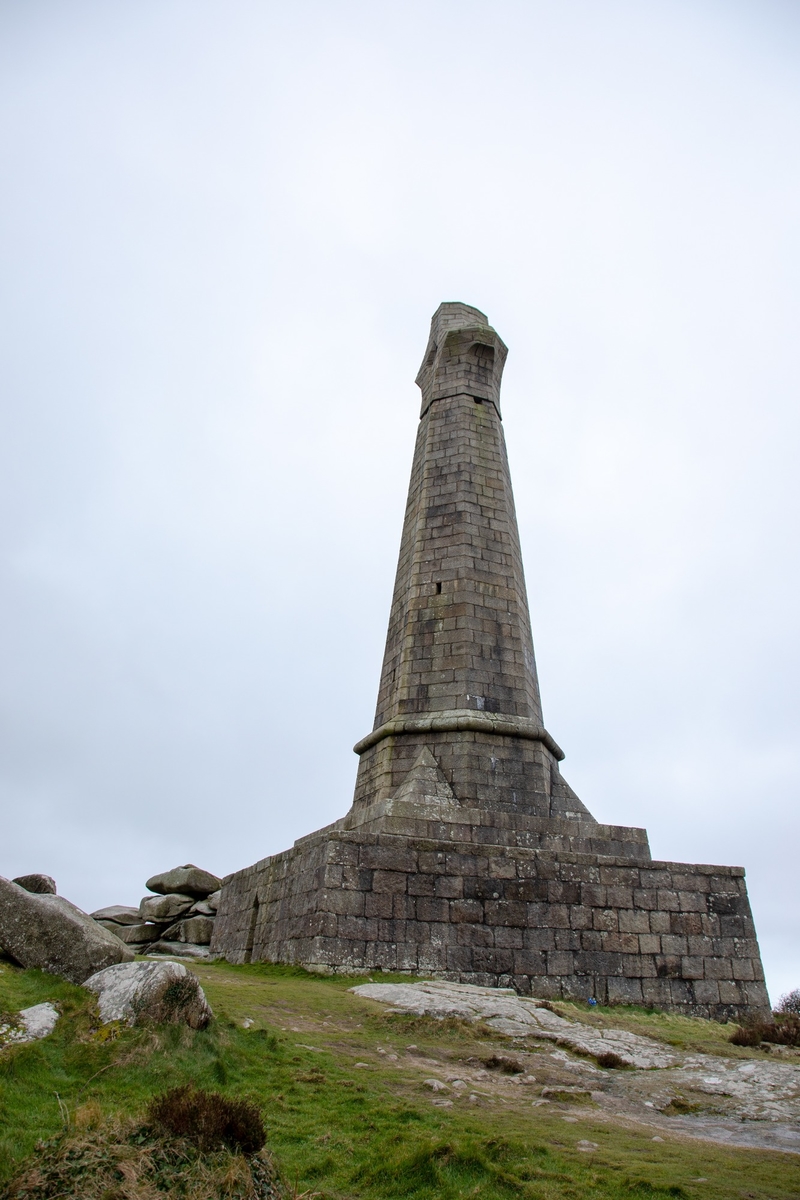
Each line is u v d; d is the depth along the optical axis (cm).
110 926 2866
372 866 1588
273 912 1823
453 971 1536
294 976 1489
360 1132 714
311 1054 902
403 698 2125
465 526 2325
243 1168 564
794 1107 934
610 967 1617
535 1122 785
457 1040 1085
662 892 1717
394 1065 934
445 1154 655
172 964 844
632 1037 1244
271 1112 736
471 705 2067
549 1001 1431
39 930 893
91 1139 561
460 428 2502
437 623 2202
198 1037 805
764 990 1672
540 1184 630
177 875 2867
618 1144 736
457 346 2658
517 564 2369
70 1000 809
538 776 2011
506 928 1602
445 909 1588
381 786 2022
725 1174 664
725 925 1717
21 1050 700
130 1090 701
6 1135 579
